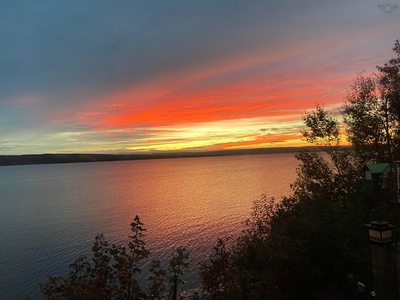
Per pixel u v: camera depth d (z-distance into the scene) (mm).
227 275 6398
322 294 4539
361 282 4570
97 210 64562
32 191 113438
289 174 126250
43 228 49906
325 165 12508
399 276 3779
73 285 4910
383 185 5910
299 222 5305
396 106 10703
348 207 6363
